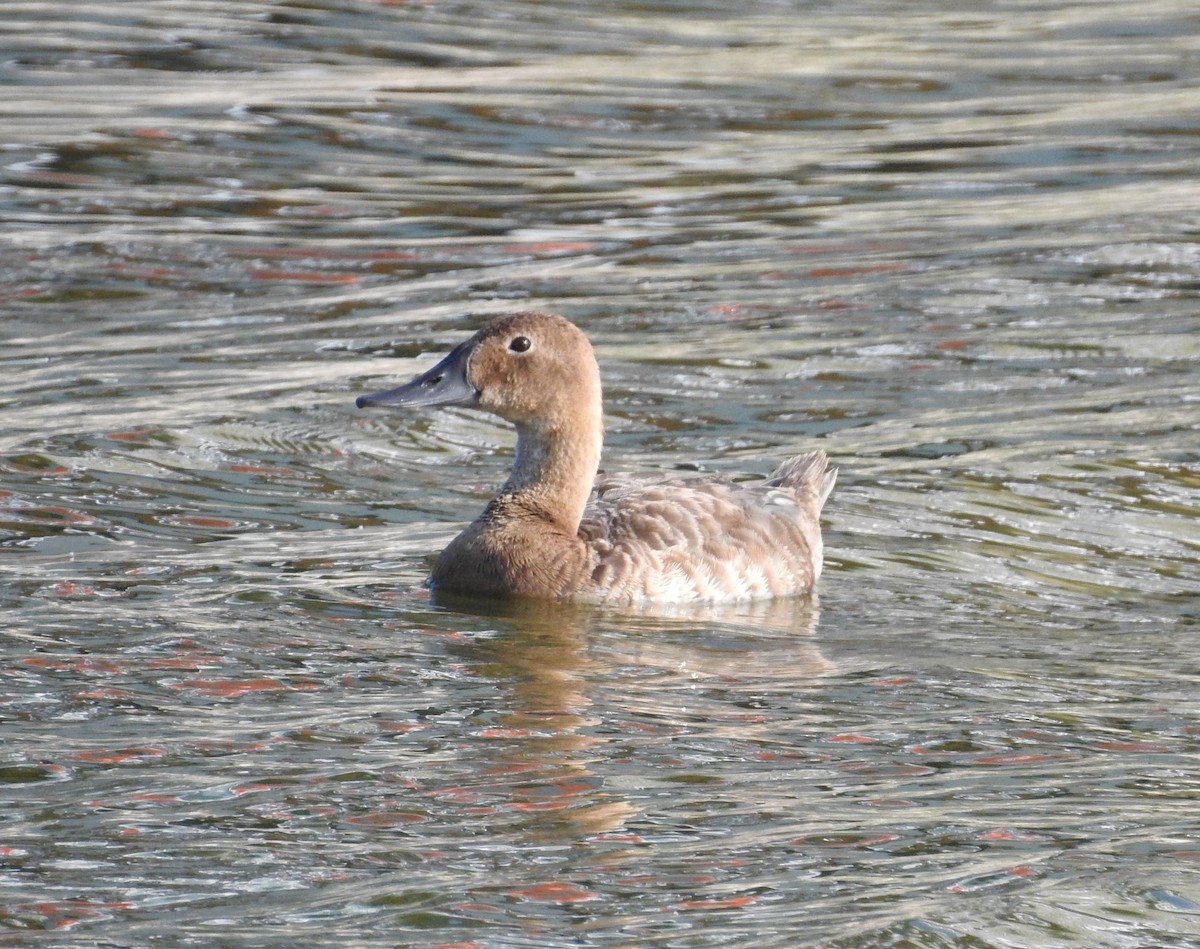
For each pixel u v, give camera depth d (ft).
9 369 57.31
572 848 27.12
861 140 88.69
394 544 44.11
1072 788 29.86
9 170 79.51
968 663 36.73
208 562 41.93
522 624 38.93
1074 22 116.06
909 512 46.65
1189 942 24.36
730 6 119.03
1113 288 65.92
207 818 27.91
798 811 28.66
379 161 83.41
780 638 38.47
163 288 66.33
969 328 61.67
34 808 28.17
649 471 48.91
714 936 24.18
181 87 93.97
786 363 58.34
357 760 30.42
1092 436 51.78
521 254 70.90
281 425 52.54
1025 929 24.58
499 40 107.04
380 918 24.63
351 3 114.11
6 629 36.58
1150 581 42.45
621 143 87.40
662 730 32.35
